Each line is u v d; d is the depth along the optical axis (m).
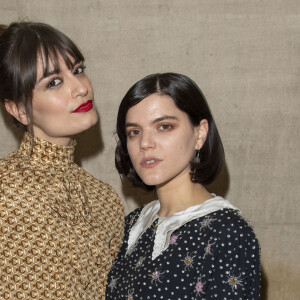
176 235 1.27
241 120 2.24
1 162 1.40
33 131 1.41
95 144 2.29
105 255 1.47
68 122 1.37
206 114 1.33
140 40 2.20
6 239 1.33
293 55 2.20
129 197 2.32
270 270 2.36
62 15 2.19
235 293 1.17
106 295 1.42
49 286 1.36
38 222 1.35
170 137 1.27
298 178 2.29
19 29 1.34
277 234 2.33
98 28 2.20
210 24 2.18
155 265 1.26
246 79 2.21
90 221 1.47
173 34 2.19
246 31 2.18
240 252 1.19
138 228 1.43
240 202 2.31
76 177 1.49
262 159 2.28
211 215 1.26
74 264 1.39
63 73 1.35
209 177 1.35
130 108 1.29
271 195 2.30
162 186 1.36
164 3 2.17
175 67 2.21
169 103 1.26
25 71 1.31
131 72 2.22
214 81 2.21
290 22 2.18
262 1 2.17
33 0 2.18
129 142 1.32
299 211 2.31
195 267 1.21
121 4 2.18
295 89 2.22
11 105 1.41
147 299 1.24
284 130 2.25
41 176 1.40
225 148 2.27
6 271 1.33
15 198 1.35
